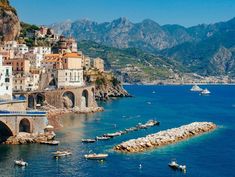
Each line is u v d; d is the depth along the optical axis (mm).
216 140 194125
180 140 190375
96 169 139125
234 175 137500
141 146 169750
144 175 134375
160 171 139125
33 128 177500
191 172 139750
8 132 175125
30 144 172000
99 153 159250
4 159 148250
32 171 135125
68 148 167750
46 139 177500
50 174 132500
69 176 131000
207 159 157625
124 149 165875
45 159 149500
